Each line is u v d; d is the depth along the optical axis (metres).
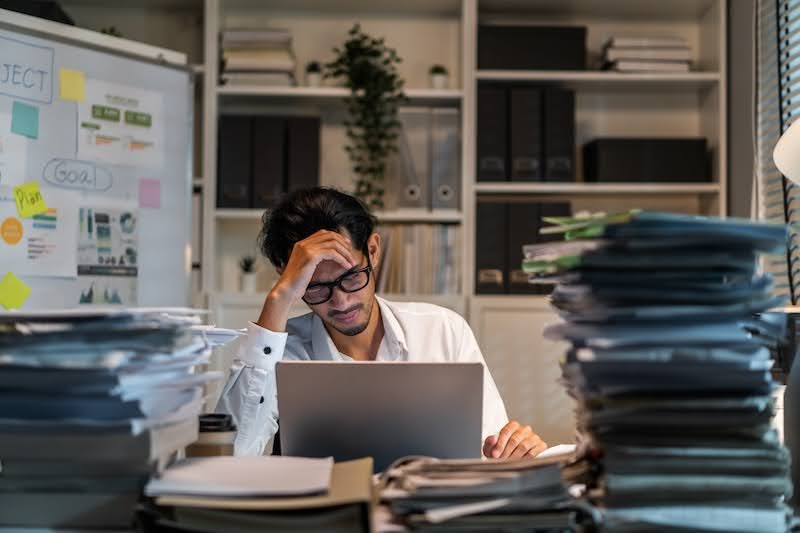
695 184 3.35
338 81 3.53
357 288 1.79
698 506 0.91
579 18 3.61
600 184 3.32
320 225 1.82
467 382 1.20
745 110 3.24
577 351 0.95
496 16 3.60
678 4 3.49
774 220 3.00
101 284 2.57
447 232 3.28
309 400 1.21
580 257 0.93
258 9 3.55
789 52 2.87
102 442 0.92
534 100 3.30
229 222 3.52
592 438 0.95
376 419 1.21
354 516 0.90
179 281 2.76
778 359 1.31
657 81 3.41
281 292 1.71
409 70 3.57
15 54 2.39
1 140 2.36
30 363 0.90
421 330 2.07
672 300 0.93
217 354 3.16
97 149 2.57
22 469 0.97
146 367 0.95
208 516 0.90
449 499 0.91
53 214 2.46
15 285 2.37
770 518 0.91
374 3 3.48
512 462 0.99
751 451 0.91
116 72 2.62
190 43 3.55
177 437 1.02
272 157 3.28
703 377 0.92
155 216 2.71
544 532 0.90
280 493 0.91
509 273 3.26
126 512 0.97
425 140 3.32
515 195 3.51
